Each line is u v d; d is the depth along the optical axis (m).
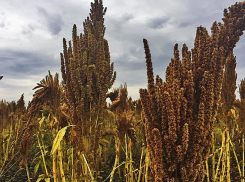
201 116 1.65
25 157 3.26
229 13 2.59
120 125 3.81
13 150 5.29
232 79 3.49
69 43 3.11
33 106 3.22
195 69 1.90
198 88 1.81
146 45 1.75
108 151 5.47
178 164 1.63
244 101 4.16
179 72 1.81
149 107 1.69
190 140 1.66
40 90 3.21
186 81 1.72
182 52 1.91
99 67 3.07
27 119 3.27
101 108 2.97
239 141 4.54
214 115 1.81
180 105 1.66
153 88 1.76
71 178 3.15
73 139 2.91
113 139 5.72
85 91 2.85
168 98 1.60
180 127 1.65
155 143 1.63
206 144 1.72
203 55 1.89
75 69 2.84
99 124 3.01
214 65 1.80
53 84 3.26
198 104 1.77
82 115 2.81
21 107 7.05
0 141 5.65
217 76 1.82
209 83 1.72
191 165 1.63
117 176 4.44
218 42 2.31
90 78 2.88
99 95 2.99
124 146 5.41
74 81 2.80
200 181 1.76
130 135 3.79
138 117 5.70
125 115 3.94
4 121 6.86
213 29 2.08
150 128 1.68
